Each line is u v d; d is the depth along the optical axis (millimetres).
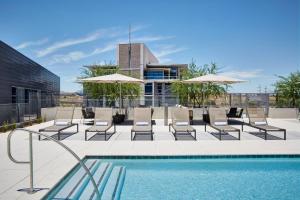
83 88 24125
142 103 21359
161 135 11312
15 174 5754
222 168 7199
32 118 17094
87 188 5484
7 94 19500
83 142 9711
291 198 5375
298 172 6922
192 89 23125
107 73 25219
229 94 21859
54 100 21922
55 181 5305
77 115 18938
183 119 11305
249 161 7699
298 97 20750
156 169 7129
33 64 26891
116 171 6777
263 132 12102
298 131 12586
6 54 19281
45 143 9383
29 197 4523
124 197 5387
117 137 10836
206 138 10523
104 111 11586
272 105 20875
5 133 12172
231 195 5504
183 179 6410
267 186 5996
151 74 44625
